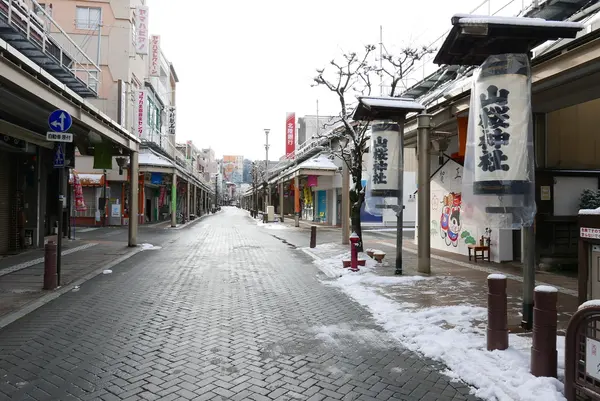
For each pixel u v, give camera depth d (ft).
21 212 49.49
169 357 16.33
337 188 110.63
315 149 101.19
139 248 53.72
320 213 125.80
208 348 17.37
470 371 14.58
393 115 35.24
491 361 15.35
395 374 14.90
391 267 38.09
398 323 20.74
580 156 40.11
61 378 14.34
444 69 43.37
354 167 45.62
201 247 57.00
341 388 13.78
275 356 16.53
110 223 98.37
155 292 28.09
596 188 39.52
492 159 19.08
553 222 37.68
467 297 26.43
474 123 19.89
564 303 24.88
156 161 93.66
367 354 16.84
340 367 15.49
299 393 13.39
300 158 112.37
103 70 79.41
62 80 39.93
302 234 81.46
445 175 52.34
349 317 22.27
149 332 19.40
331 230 92.73
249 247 57.36
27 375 14.57
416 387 13.88
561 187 38.88
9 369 15.07
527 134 19.01
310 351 17.12
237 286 30.30
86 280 32.07
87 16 80.79
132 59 89.51
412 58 45.52
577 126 40.22
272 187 170.09
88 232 80.33
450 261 42.57
